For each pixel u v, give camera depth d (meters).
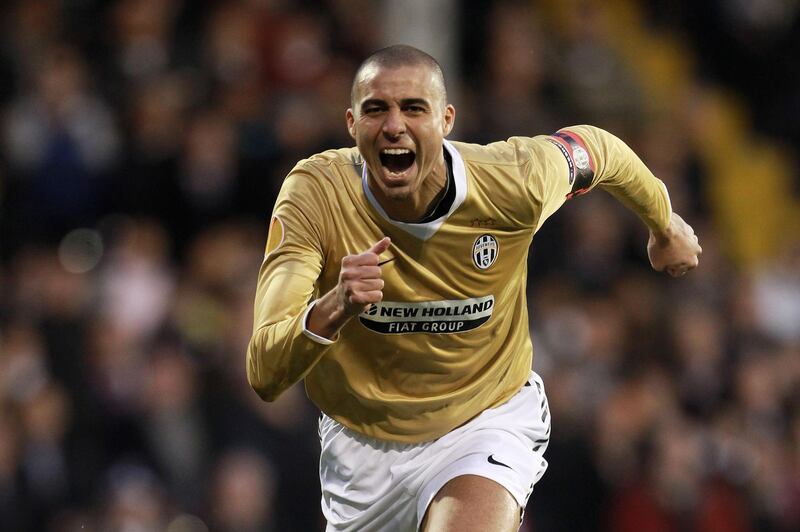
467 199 16.69
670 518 37.03
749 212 56.44
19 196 36.81
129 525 31.81
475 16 45.66
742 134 58.00
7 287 34.66
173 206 37.84
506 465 17.42
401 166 16.34
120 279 35.53
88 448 32.59
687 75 58.16
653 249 19.70
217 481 32.81
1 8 39.44
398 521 18.23
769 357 41.91
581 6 53.72
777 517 40.00
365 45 44.44
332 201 16.69
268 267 16.38
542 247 40.03
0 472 31.38
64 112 37.34
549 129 43.16
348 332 17.23
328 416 18.42
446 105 16.78
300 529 33.66
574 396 37.06
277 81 41.50
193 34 41.22
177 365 33.97
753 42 58.56
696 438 39.03
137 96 39.00
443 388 17.69
